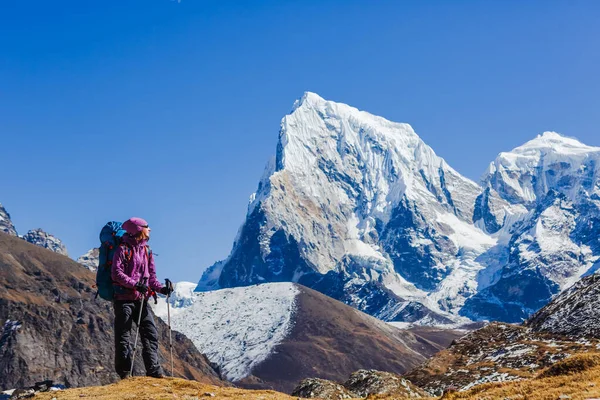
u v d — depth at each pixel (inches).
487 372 3002.0
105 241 941.2
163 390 872.3
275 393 945.5
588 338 3021.7
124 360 932.6
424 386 3112.7
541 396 802.2
